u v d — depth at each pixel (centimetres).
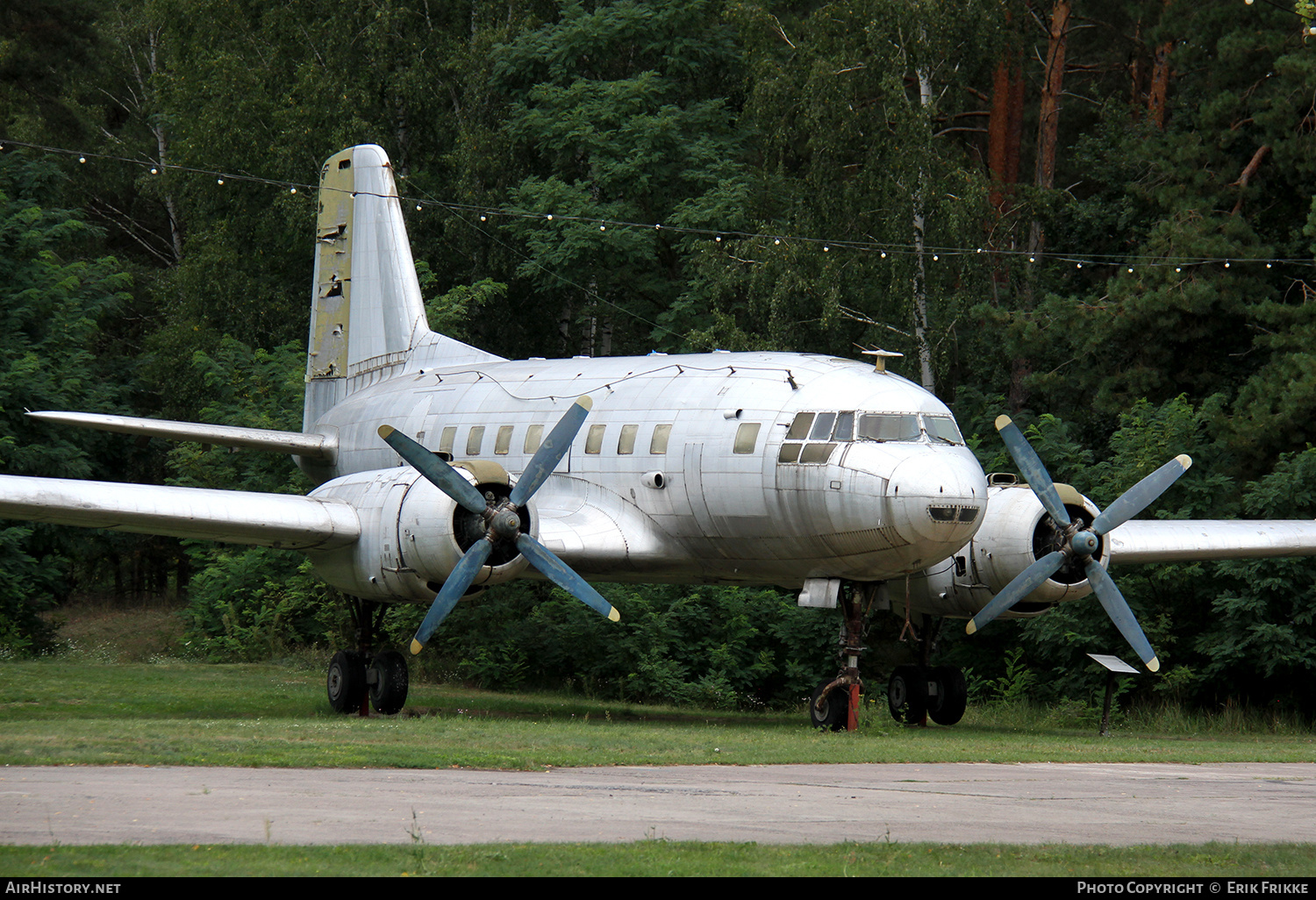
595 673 9256
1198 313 10175
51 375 11025
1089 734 6775
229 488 11231
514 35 13700
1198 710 8469
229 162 14100
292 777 3375
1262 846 2598
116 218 18825
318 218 9138
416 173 14462
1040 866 2319
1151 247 10494
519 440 7075
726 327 11212
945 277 11194
